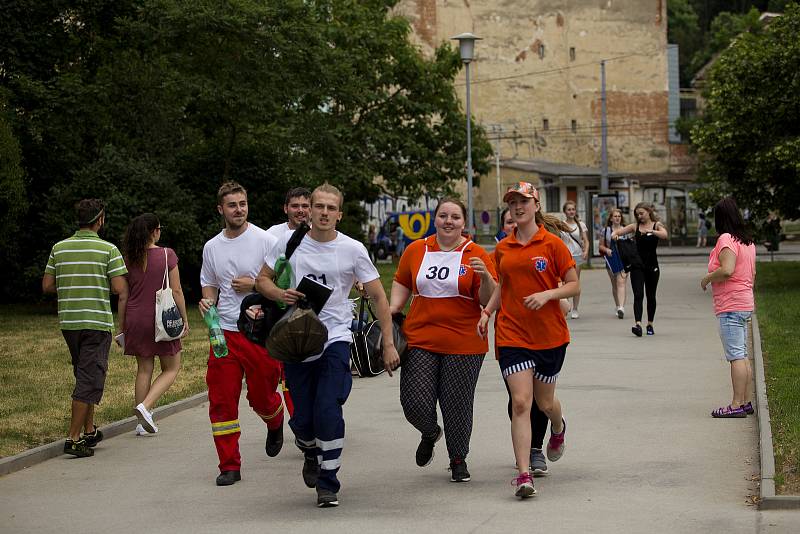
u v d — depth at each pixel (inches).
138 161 1018.1
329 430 282.8
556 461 329.4
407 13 2827.3
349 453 351.6
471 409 305.4
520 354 290.4
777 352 541.6
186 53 1067.3
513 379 289.9
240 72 1046.4
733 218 398.0
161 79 1053.8
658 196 2628.0
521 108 2999.5
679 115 3267.7
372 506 281.3
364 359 308.2
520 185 295.3
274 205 1111.0
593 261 1749.5
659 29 3112.7
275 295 289.7
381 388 497.0
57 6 1064.8
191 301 1107.9
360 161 1577.3
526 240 294.8
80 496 303.6
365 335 311.9
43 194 1018.7
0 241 978.7
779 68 1034.7
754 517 257.4
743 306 393.4
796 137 1024.9
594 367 534.9
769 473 286.2
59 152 1087.0
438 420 411.5
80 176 987.9
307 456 303.3
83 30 1115.9
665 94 3125.0
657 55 3112.7
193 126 1128.8
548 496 285.7
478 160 1782.7
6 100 1021.2
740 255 394.0
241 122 1077.1
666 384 475.8
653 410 411.2
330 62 1126.4
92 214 376.5
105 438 393.1
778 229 1118.4
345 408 440.8
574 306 800.3
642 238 671.1
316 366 290.5
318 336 279.1
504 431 379.9
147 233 388.2
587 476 307.6
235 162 1113.4
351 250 292.4
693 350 597.9
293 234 293.1
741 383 393.1
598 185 2657.5
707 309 854.5
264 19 1022.4
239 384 319.9
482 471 320.2
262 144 1131.3
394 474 320.2
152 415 428.5
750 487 289.0
